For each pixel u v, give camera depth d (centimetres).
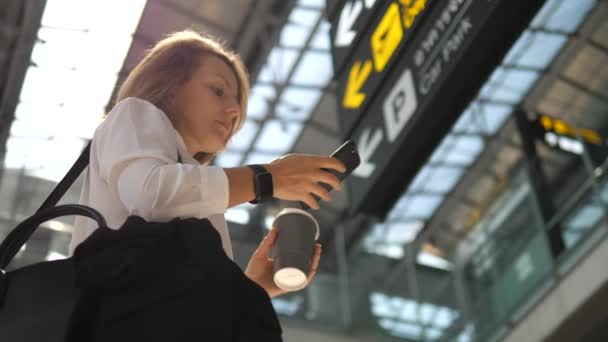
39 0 1100
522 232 1021
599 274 891
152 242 106
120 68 1199
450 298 1062
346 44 351
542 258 967
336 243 1227
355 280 1143
